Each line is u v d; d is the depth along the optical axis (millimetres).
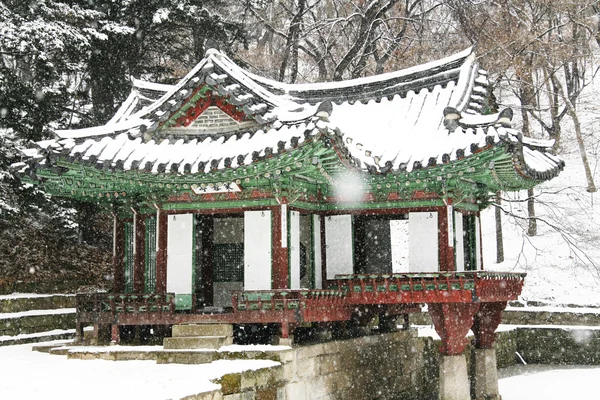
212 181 16516
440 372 16938
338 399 17344
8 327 20156
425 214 17844
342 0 42844
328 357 17031
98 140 17266
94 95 29594
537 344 29453
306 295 15906
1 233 26266
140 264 18734
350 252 18578
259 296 15867
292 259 17141
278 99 17312
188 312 17375
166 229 17984
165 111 17234
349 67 42375
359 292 17594
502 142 15336
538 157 20453
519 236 37062
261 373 13812
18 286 23109
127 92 29844
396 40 38750
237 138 17000
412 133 18859
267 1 35250
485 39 36562
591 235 35031
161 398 10391
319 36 41219
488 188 19844
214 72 17484
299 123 16203
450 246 17406
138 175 16547
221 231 20609
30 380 12266
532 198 31609
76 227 27094
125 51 28797
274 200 16984
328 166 16359
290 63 42156
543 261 33938
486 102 20766
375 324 26938
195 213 17781
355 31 41344
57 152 15695
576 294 30875
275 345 15586
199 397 11219
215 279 20453
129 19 28641
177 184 17156
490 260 35281
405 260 36344
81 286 26172
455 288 16500
